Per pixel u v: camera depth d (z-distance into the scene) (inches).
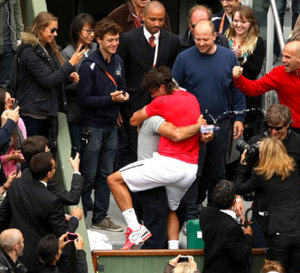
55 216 1191.6
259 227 1315.2
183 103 1279.5
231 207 1238.3
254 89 1386.6
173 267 1173.1
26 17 1605.6
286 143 1289.4
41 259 1133.7
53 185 1222.9
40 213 1188.5
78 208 1237.1
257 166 1261.1
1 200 1262.3
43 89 1389.0
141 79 1480.1
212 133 1282.0
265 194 1263.5
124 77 1455.5
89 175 1429.6
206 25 1380.4
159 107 1278.3
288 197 1252.5
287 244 1247.5
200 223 1244.5
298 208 1253.1
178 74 1414.9
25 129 1373.0
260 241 1339.8
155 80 1280.8
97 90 1419.8
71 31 1483.8
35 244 1194.6
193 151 1298.0
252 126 1588.3
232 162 1558.8
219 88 1408.7
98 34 1398.9
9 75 1550.2
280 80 1371.8
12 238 1128.8
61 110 1433.3
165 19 1652.3
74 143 1493.6
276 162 1242.0
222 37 1512.1
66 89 1464.1
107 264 1302.9
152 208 1307.8
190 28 1475.1
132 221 1299.2
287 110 1278.3
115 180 1299.2
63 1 2303.2
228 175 1589.6
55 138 1412.4
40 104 1386.6
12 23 1537.9
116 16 1617.9
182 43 1496.1
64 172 1402.6
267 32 1565.0
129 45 1472.7
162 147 1289.4
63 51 1482.5
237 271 1242.0
